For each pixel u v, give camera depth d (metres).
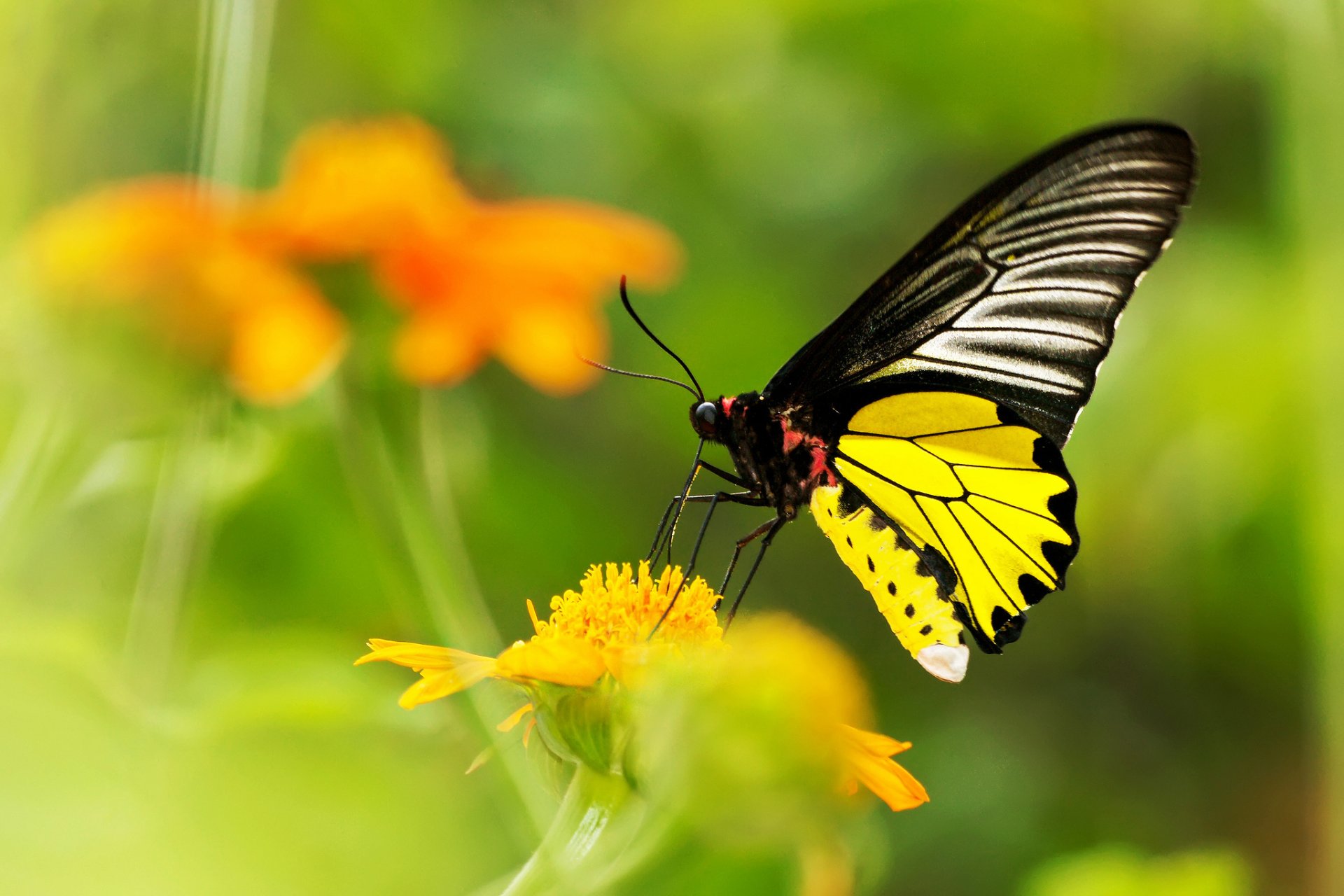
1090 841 1.18
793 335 1.21
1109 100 1.20
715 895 0.96
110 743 0.95
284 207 1.00
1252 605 1.15
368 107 1.17
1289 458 1.12
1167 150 1.02
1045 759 1.19
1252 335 1.13
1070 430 1.03
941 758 1.18
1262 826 1.19
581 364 1.03
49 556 0.97
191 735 0.96
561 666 0.94
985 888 1.16
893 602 1.03
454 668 0.96
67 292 0.96
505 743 0.98
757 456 1.03
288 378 0.98
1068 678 1.21
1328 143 1.06
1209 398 1.13
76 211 0.97
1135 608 1.18
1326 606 1.07
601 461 1.19
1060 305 1.03
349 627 1.06
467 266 1.02
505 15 1.21
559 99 1.20
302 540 1.06
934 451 1.04
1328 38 1.06
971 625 1.04
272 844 0.96
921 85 1.21
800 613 1.20
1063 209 1.03
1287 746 1.19
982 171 1.22
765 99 1.22
